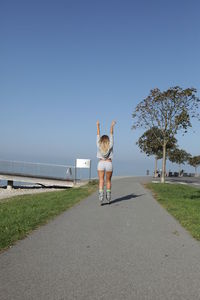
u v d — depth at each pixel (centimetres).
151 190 1838
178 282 367
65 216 812
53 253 475
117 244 534
